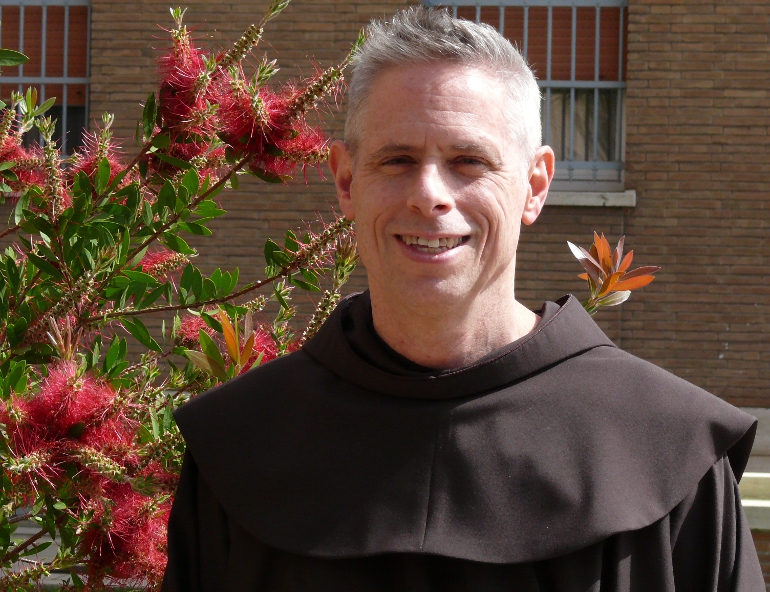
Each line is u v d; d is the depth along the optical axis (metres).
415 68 1.41
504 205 1.41
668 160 6.80
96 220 1.90
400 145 1.38
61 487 1.60
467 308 1.44
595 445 1.39
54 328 1.79
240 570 1.45
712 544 1.39
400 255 1.40
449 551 1.31
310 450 1.46
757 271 6.76
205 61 1.97
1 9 7.21
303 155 1.93
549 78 7.10
